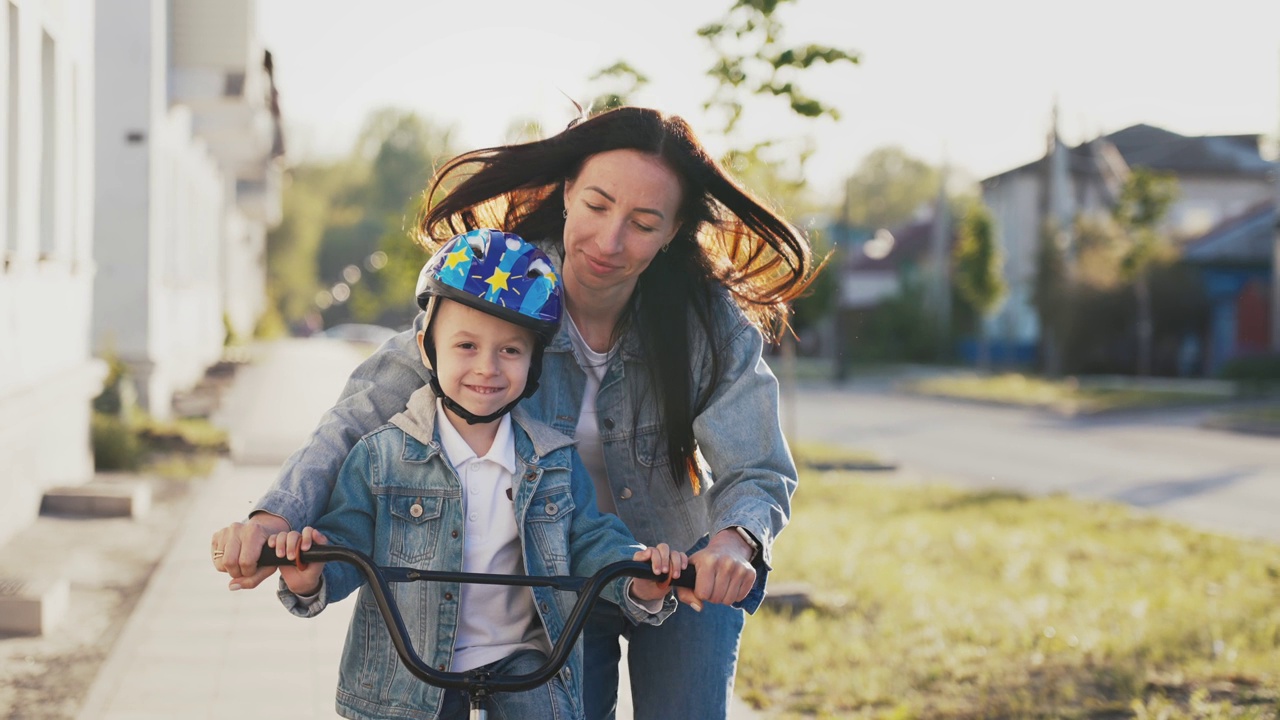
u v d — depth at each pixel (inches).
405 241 879.7
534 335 104.5
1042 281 1688.0
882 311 2207.2
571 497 110.7
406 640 95.4
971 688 244.4
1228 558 407.5
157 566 339.6
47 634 270.8
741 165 376.5
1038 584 358.3
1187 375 1705.2
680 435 118.7
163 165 680.4
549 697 108.0
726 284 121.2
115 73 621.6
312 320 2689.5
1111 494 620.1
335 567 99.5
